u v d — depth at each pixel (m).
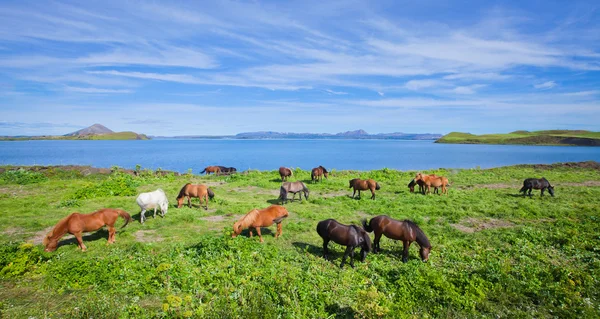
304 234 13.47
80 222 11.05
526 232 13.22
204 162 65.81
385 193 23.19
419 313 7.75
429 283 8.84
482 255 11.22
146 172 32.69
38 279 8.92
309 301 8.12
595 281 9.17
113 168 33.62
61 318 7.20
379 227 11.25
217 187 25.22
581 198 20.25
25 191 21.62
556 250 11.62
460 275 9.36
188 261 10.13
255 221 12.23
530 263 10.51
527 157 81.00
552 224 14.55
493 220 15.59
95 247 11.48
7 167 31.80
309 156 88.31
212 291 8.55
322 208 18.11
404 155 92.56
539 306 8.07
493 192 22.72
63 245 11.48
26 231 13.15
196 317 7.10
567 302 8.20
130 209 17.02
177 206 18.30
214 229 14.08
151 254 10.80
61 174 29.50
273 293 8.20
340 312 7.84
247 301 7.85
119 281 8.75
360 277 9.53
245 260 10.26
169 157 81.50
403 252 10.91
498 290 8.68
